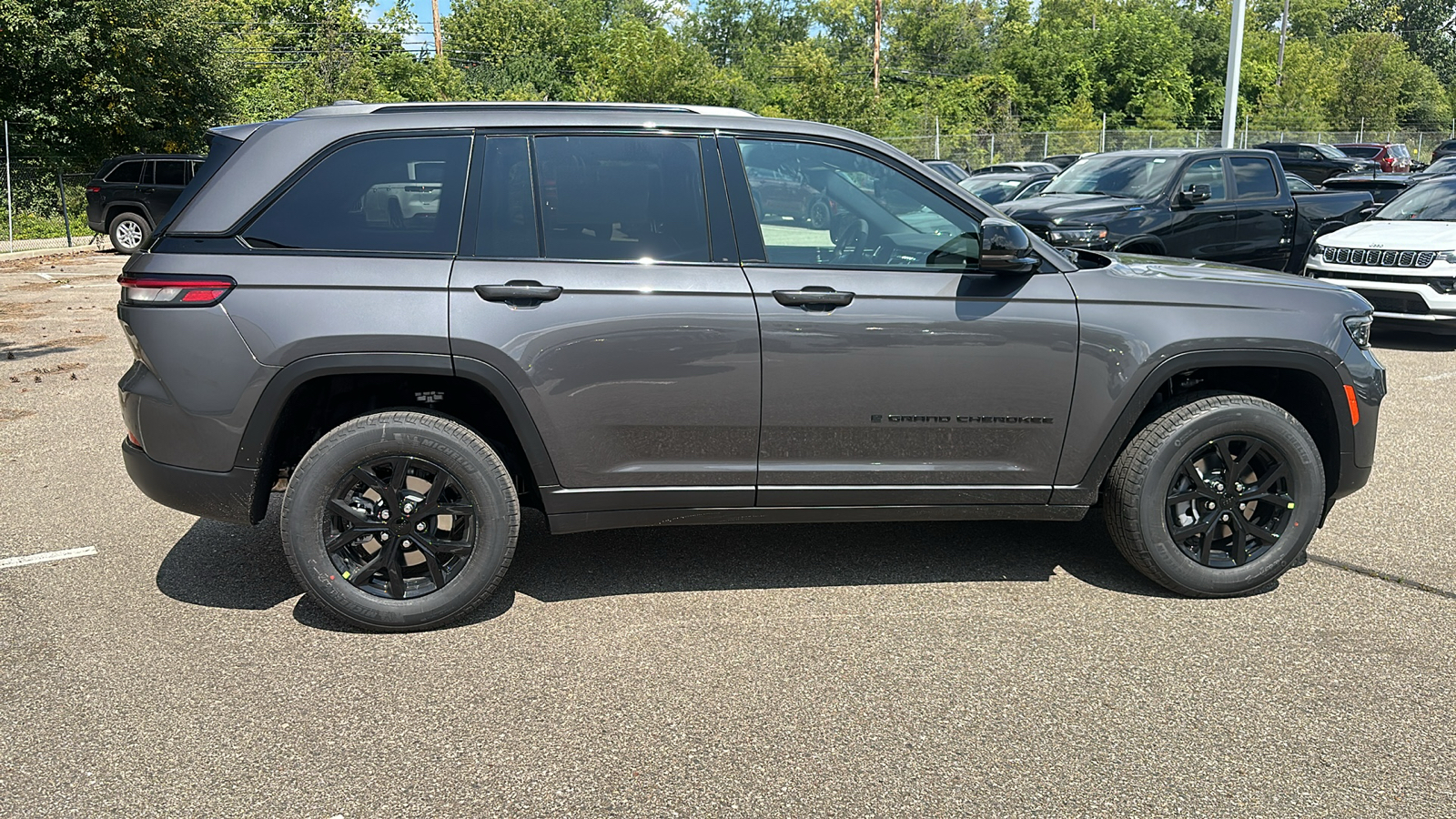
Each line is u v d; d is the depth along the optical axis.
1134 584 4.22
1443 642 3.69
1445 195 10.65
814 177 3.80
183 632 3.76
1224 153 11.18
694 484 3.82
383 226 3.62
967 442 3.90
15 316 11.76
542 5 63.12
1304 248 11.70
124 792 2.79
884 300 3.74
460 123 3.69
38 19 24.19
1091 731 3.09
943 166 20.89
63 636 3.72
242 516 3.66
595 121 3.74
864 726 3.12
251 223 3.58
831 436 3.83
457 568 3.76
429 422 3.65
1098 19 56.41
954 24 67.69
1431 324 9.45
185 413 3.57
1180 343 3.86
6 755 2.96
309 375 3.53
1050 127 47.28
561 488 3.76
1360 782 2.83
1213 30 56.09
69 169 24.80
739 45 76.19
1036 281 3.84
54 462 5.95
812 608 3.99
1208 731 3.09
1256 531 4.04
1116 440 3.94
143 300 3.56
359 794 2.78
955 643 3.68
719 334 3.69
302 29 50.19
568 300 3.62
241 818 2.68
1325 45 76.88
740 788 2.81
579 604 4.03
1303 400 4.21
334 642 3.70
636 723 3.14
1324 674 3.44
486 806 2.73
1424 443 6.38
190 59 27.06
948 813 2.70
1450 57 88.31
